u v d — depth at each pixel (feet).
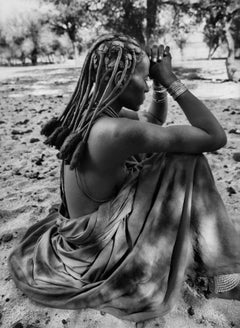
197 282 6.22
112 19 39.93
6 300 6.19
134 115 6.32
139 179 5.61
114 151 4.96
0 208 9.53
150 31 38.52
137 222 5.52
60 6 42.22
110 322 5.54
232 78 29.53
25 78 37.42
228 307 5.73
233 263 5.68
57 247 6.43
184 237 5.49
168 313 5.63
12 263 6.77
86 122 5.15
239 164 11.84
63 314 5.75
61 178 6.12
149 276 5.50
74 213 5.90
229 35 30.68
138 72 5.10
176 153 5.44
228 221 5.73
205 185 5.56
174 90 5.56
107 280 5.51
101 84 5.06
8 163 13.15
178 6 37.09
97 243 5.75
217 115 18.78
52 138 5.34
